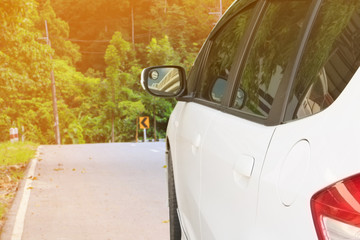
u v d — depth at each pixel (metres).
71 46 110.81
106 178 11.27
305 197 1.49
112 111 68.75
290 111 1.95
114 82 69.38
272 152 1.87
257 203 1.89
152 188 9.85
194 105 3.89
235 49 3.18
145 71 4.07
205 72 3.99
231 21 3.59
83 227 7.04
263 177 1.87
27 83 26.28
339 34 1.80
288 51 2.28
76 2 129.75
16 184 10.77
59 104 73.50
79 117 78.44
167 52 73.56
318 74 1.85
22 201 8.80
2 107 34.78
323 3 2.04
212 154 2.74
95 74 110.56
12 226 7.12
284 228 1.59
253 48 2.81
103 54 122.31
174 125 4.58
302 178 1.55
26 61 24.66
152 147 19.59
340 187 1.37
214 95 3.40
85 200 8.86
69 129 71.44
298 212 1.51
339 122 1.49
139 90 70.50
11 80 23.17
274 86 2.28
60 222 7.33
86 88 87.69
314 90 1.82
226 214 2.33
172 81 4.16
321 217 1.41
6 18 16.91
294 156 1.67
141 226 7.04
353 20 1.75
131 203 8.52
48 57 25.31
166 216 7.58
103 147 20.08
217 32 3.97
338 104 1.55
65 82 86.81
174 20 102.75
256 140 2.08
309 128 1.65
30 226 7.12
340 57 1.72
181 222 3.95
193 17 103.38
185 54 91.88
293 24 2.36
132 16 124.69
